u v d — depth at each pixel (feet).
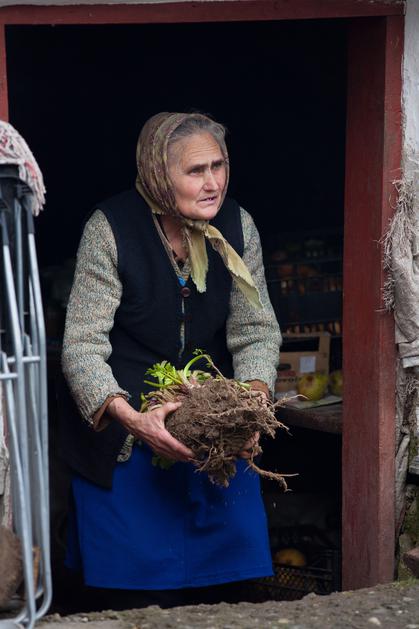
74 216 22.63
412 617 10.27
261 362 12.22
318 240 18.16
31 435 9.12
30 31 21.68
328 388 16.03
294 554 15.29
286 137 21.45
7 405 8.75
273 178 21.63
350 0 12.37
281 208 21.65
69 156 22.49
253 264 12.44
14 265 9.11
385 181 12.80
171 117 11.55
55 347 17.67
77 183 22.58
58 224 22.57
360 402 13.56
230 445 10.73
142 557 11.92
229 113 21.79
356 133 13.24
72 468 12.20
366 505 13.60
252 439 10.88
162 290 11.84
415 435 13.33
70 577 16.26
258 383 12.04
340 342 16.97
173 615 10.26
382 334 13.12
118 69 22.18
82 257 11.82
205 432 10.58
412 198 12.83
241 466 12.37
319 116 21.13
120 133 22.57
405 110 12.76
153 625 9.91
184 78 22.07
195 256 11.81
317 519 16.03
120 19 11.58
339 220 21.22
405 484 13.52
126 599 12.35
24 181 8.88
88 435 12.10
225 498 12.23
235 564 12.32
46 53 21.90
